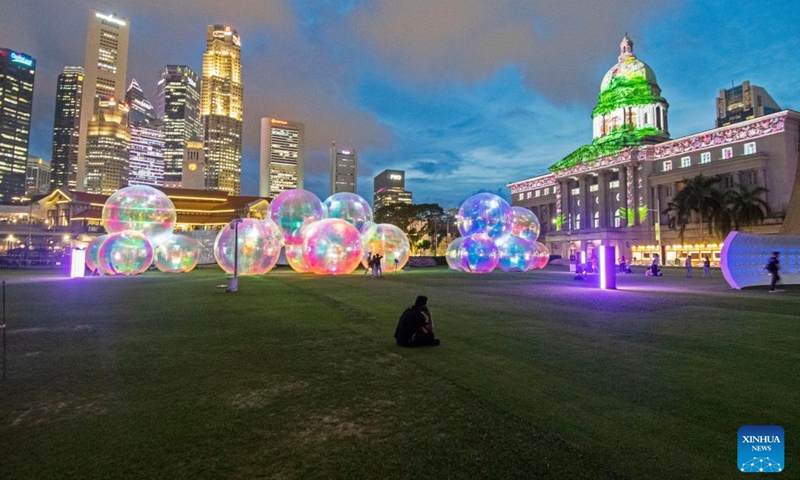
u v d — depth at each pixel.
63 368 6.09
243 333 8.62
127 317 10.65
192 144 141.12
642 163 72.75
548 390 5.07
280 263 43.00
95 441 3.80
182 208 66.62
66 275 30.58
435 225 70.69
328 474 3.24
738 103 187.00
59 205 67.44
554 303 13.40
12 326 9.46
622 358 6.54
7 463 3.42
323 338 8.12
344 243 27.42
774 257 17.73
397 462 3.40
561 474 3.21
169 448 3.67
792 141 56.66
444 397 4.86
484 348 7.23
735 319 10.18
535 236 38.12
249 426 4.11
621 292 17.03
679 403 4.64
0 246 61.97
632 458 3.45
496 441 3.75
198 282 22.38
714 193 53.12
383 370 5.95
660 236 67.62
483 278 26.17
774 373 5.72
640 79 85.19
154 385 5.34
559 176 89.50
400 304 13.13
